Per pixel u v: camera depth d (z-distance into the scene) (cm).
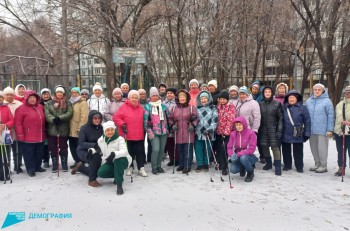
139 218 409
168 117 630
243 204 454
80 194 500
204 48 1452
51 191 515
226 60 1544
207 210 433
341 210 429
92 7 1146
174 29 1576
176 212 427
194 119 609
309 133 605
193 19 1302
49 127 618
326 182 554
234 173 584
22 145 596
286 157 634
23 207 448
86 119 633
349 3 1103
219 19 1240
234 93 668
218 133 612
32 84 1409
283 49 1908
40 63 1448
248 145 559
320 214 417
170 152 693
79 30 1196
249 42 1666
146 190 518
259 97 705
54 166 630
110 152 520
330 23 1218
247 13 1355
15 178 591
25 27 1345
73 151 655
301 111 605
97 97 688
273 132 606
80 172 625
